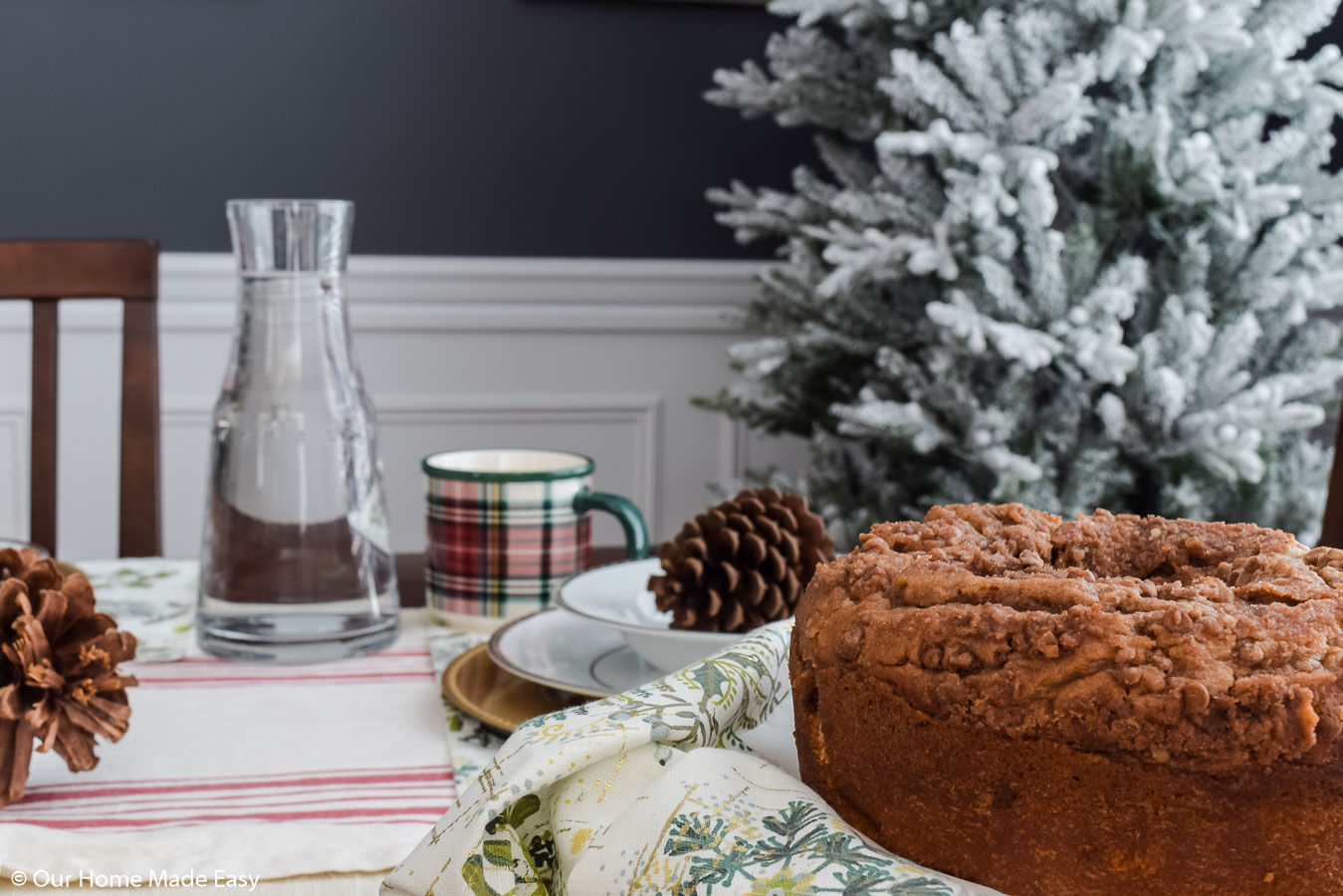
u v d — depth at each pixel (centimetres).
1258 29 191
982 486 213
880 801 84
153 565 139
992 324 186
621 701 91
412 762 104
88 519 245
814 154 265
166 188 239
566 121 254
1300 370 204
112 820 98
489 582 124
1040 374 208
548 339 260
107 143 236
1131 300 187
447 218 252
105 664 102
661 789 86
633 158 258
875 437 214
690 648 110
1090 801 76
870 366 217
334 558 118
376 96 245
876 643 83
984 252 191
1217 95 193
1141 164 183
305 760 104
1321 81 230
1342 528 137
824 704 86
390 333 253
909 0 196
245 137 241
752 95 216
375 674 116
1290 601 80
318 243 115
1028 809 77
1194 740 73
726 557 114
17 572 103
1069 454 201
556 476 125
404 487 259
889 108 211
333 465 117
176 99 237
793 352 214
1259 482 202
